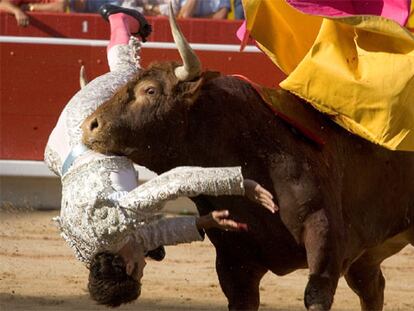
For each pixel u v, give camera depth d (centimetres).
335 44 1052
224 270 1054
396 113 1030
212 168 934
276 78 2055
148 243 951
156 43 2058
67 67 2089
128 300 939
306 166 1014
